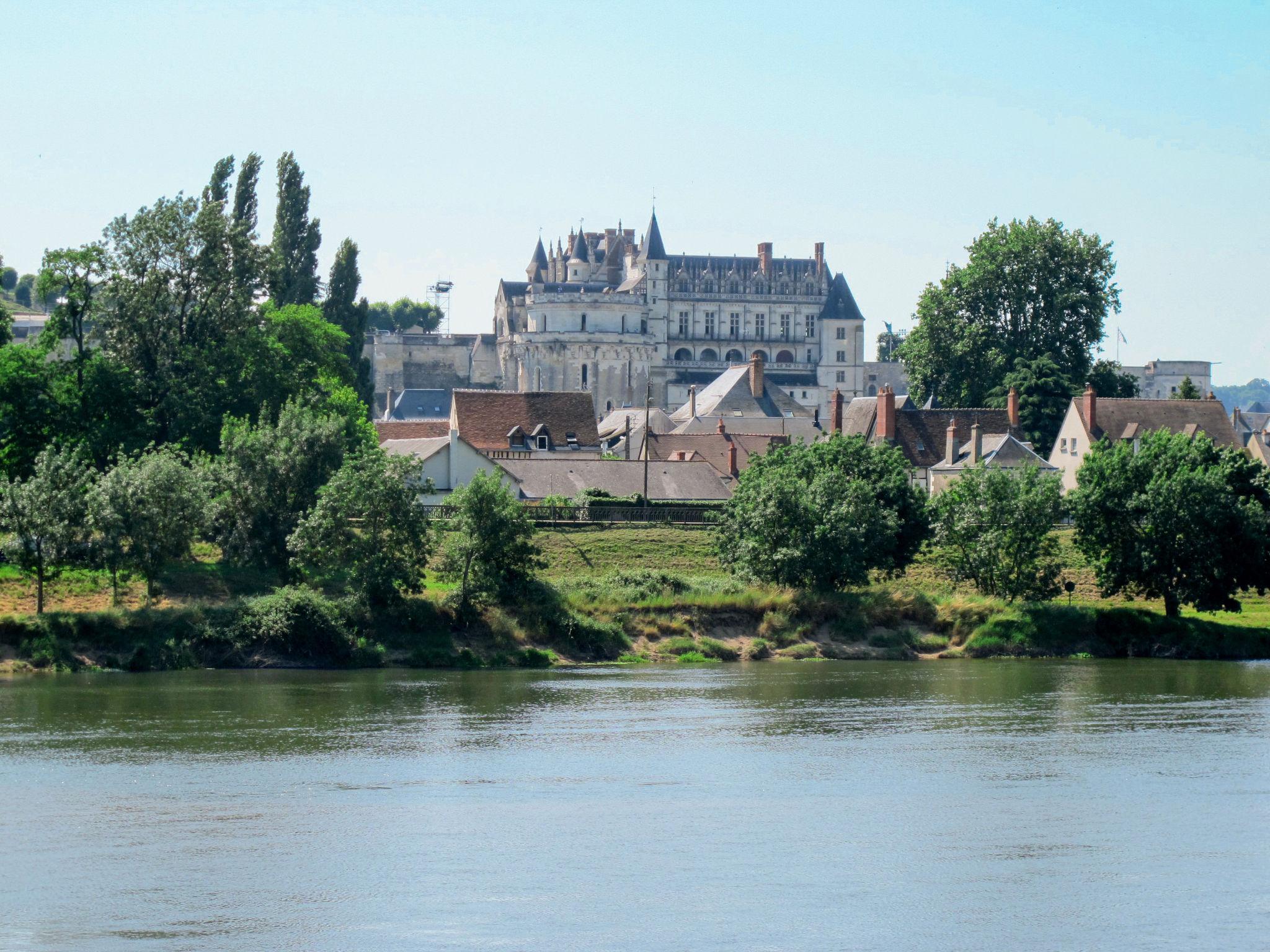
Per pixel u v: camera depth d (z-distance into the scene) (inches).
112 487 3745.1
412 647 3722.9
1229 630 4168.3
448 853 1924.2
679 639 3946.9
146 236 4955.7
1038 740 2709.2
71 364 4783.5
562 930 1636.3
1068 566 4886.8
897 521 4315.9
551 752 2573.8
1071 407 6825.8
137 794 2229.3
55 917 1664.6
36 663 3467.0
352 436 5723.4
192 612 3666.3
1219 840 2012.8
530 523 3919.8
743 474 4579.2
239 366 5054.1
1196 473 4200.3
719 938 1620.3
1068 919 1691.7
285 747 2596.0
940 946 1606.8
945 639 4097.0
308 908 1701.5
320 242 7770.7
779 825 2078.0
